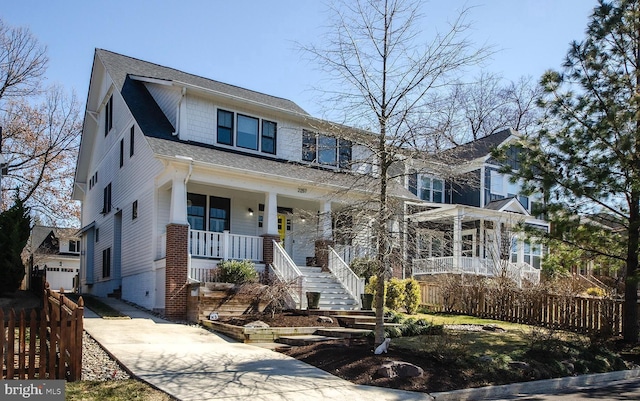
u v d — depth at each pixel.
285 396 7.59
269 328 12.67
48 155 33.22
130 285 20.02
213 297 15.19
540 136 14.96
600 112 14.34
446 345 10.40
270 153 20.98
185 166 16.55
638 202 14.58
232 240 17.92
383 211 10.55
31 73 31.94
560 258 15.80
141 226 19.22
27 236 18.72
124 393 7.22
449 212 24.64
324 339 12.27
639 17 14.20
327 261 19.39
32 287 19.33
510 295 18.16
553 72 14.96
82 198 31.77
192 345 11.26
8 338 7.53
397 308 18.77
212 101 19.70
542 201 15.26
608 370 11.38
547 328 14.55
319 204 22.48
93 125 28.30
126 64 23.69
